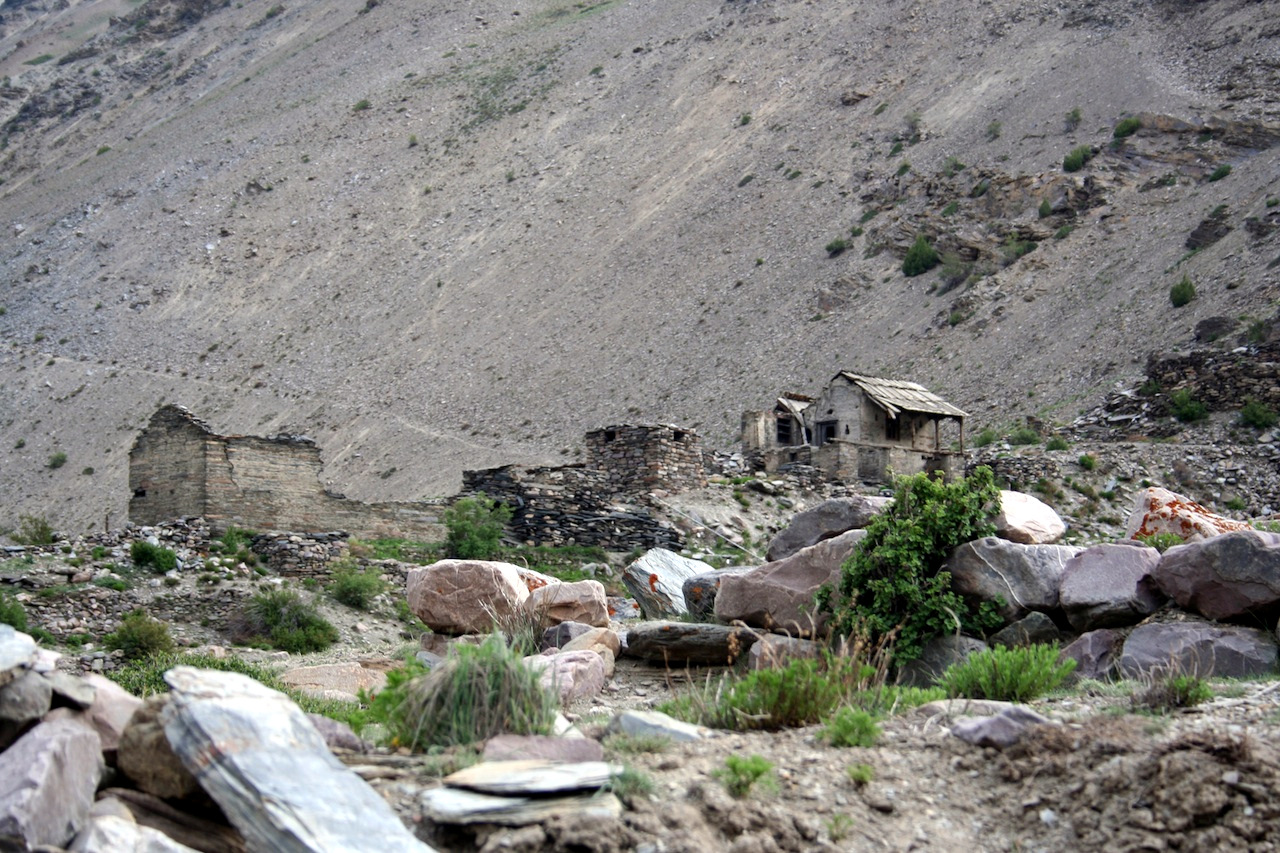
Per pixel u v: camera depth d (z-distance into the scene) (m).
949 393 71.12
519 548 32.72
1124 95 102.94
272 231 141.50
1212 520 14.34
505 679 8.27
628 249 115.81
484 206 137.25
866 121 123.69
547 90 165.75
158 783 6.47
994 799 7.22
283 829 5.77
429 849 5.99
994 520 12.95
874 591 12.54
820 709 8.88
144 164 168.12
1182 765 6.79
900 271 90.94
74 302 130.88
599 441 37.78
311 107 178.88
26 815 5.65
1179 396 46.72
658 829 6.42
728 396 83.88
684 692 11.17
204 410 105.44
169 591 26.05
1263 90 94.19
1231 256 69.94
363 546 31.06
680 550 33.75
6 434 105.00
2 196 185.50
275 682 16.86
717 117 140.75
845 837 6.68
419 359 106.94
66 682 6.95
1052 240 85.06
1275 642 10.37
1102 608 11.60
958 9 140.12
